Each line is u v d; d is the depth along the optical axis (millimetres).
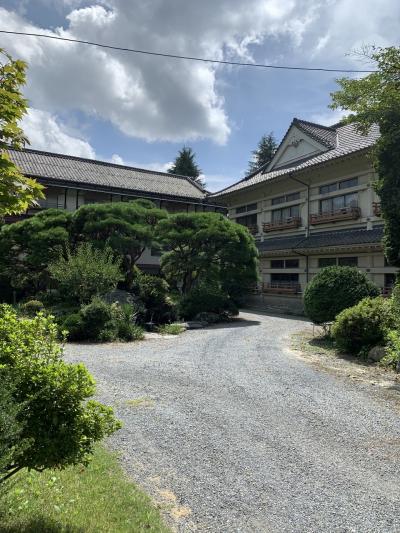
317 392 6648
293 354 9930
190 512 3266
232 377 7574
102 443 4590
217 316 17594
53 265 15086
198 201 31906
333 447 4566
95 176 29391
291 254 22969
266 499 3475
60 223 18609
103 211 18234
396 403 6129
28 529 2717
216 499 3467
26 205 3932
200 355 9789
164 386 6949
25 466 2766
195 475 3891
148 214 19703
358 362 8984
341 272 12242
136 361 9023
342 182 21312
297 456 4328
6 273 18750
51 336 3264
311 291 12477
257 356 9641
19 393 2773
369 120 9938
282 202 25578
